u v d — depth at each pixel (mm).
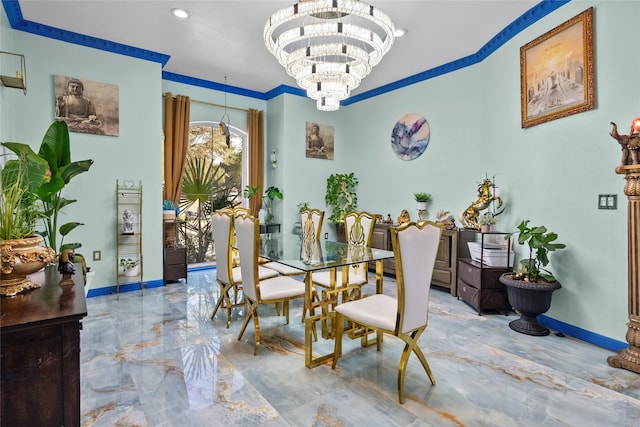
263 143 5824
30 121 3502
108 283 4023
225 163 5781
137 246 4191
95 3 3102
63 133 2822
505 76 3660
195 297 3922
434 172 4758
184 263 4578
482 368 2305
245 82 5332
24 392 1106
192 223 5508
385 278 5066
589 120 2709
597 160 2652
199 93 5215
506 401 1918
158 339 2742
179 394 1966
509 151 3621
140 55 4113
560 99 2924
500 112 3760
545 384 2100
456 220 4469
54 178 2623
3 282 1393
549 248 2812
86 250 3861
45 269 1944
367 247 3354
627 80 2443
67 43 3680
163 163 4832
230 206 5844
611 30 2535
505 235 3461
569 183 2887
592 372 2246
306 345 2307
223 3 3117
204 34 3711
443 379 2162
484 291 3416
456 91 4438
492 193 3703
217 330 2953
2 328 1044
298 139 5727
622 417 1776
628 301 2303
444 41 3840
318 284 3168
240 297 3932
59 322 1140
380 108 5562
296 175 5730
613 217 2553
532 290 2830
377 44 2641
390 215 5430
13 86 2686
